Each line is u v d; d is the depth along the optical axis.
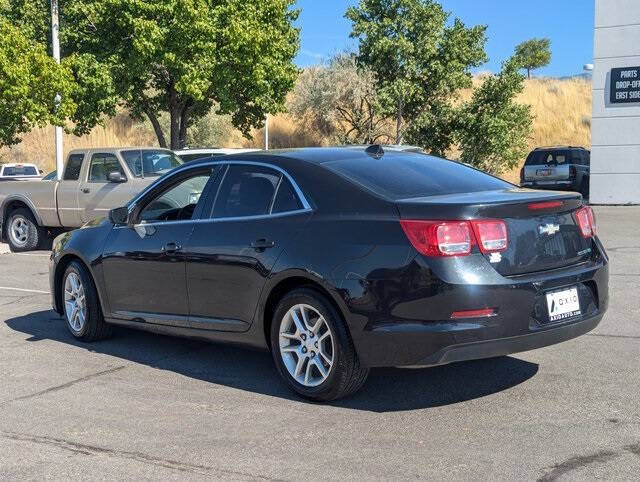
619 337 6.96
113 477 4.22
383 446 4.54
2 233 15.14
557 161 26.62
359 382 5.27
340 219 5.27
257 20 24.28
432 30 27.94
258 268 5.59
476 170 6.30
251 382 5.97
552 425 4.80
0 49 18.31
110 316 6.98
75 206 14.00
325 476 4.13
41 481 4.20
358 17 28.27
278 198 5.74
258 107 26.42
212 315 6.03
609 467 4.12
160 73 25.27
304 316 5.38
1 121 20.02
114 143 44.00
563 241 5.31
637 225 16.61
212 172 6.31
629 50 21.59
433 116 28.92
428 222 4.87
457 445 4.51
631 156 21.92
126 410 5.36
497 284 4.84
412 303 4.84
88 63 23.33
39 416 5.27
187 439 4.76
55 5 21.89
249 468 4.28
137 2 22.34
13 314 8.83
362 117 34.62
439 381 5.80
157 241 6.42
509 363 6.21
